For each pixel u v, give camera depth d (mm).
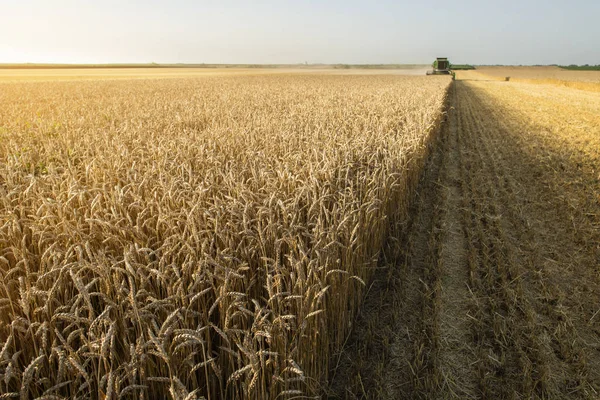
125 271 2529
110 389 1860
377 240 5230
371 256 5027
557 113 20172
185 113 14039
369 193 4875
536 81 56250
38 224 3350
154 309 2693
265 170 5207
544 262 5672
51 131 10203
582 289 5027
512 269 5285
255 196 4074
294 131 8477
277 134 7996
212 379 2846
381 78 54219
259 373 2635
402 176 6230
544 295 4871
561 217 7156
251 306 3312
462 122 17766
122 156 6109
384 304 4723
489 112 21094
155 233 3510
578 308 4633
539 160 10867
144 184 4480
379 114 12492
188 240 2990
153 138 8578
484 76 85688
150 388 2506
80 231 3193
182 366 2529
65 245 3354
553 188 8539
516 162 10766
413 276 5324
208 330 2625
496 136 14320
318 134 8281
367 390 3535
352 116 11820
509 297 4703
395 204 6324
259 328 2516
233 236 3326
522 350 3971
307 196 4121
